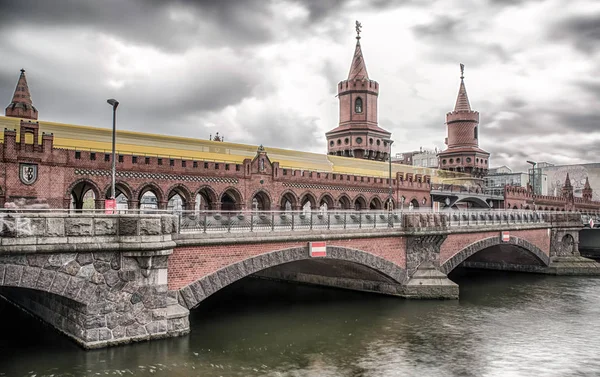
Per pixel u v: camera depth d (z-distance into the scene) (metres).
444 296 37.47
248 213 27.33
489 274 57.47
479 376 21.61
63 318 23.56
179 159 45.03
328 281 42.84
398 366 22.58
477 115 102.38
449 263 41.47
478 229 44.75
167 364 21.05
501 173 129.38
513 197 92.12
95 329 20.98
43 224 19.44
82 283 20.56
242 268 26.34
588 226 74.25
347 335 27.36
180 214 24.58
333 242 31.38
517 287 46.94
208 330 27.72
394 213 37.22
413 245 37.72
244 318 31.06
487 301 38.50
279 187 53.91
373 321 30.62
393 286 38.12
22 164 36.31
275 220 28.53
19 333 24.12
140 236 21.70
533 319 32.47
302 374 21.05
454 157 100.62
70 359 20.55
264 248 27.52
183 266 23.98
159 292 22.69
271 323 29.77
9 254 18.50
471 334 28.27
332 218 32.00
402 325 29.84
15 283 18.77
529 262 58.59
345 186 61.34
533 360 24.02
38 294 27.19
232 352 23.58
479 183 97.06
